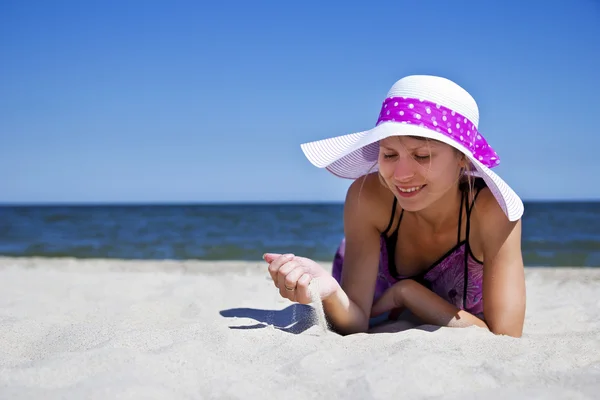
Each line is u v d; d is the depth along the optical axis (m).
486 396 1.63
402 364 1.85
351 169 2.85
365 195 2.76
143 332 2.31
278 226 24.38
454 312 2.65
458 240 2.70
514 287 2.55
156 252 12.14
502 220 2.53
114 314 3.00
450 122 2.33
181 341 2.19
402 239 2.82
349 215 2.82
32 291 4.04
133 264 7.48
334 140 2.74
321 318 2.46
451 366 1.87
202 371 1.84
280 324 2.81
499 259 2.56
